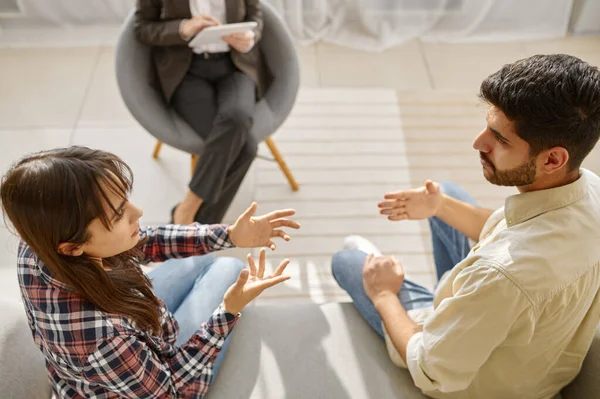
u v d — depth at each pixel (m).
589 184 1.15
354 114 2.97
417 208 1.53
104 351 1.01
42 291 1.02
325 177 2.64
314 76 3.22
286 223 1.43
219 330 1.20
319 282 2.23
